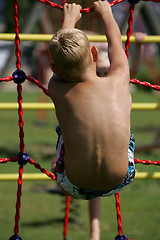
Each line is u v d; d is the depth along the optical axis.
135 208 9.34
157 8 29.86
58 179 4.23
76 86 3.98
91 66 3.98
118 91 3.99
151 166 12.97
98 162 3.89
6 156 13.51
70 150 3.98
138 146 9.23
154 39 5.45
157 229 8.12
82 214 8.95
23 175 5.26
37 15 17.47
